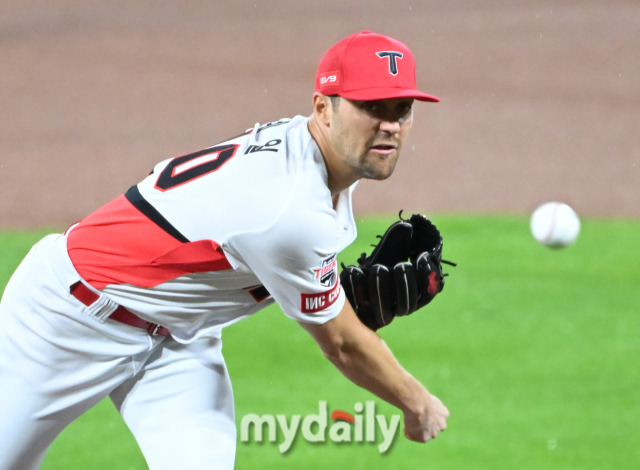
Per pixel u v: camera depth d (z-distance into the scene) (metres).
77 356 13.13
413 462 20.98
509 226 38.75
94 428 22.78
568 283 32.53
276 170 11.88
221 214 12.07
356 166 11.73
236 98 59.12
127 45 74.62
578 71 65.00
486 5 88.12
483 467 20.72
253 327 29.09
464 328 28.89
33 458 13.73
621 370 25.95
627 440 21.97
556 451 21.42
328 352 13.05
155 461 13.26
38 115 57.06
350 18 82.75
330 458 21.14
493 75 64.12
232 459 13.54
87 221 13.18
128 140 51.81
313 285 12.09
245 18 84.62
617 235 37.72
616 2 88.19
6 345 13.31
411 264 13.51
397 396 13.26
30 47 73.56
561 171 46.81
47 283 13.06
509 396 24.45
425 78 63.44
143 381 13.67
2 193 43.88
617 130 53.06
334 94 11.50
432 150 50.22
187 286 12.84
